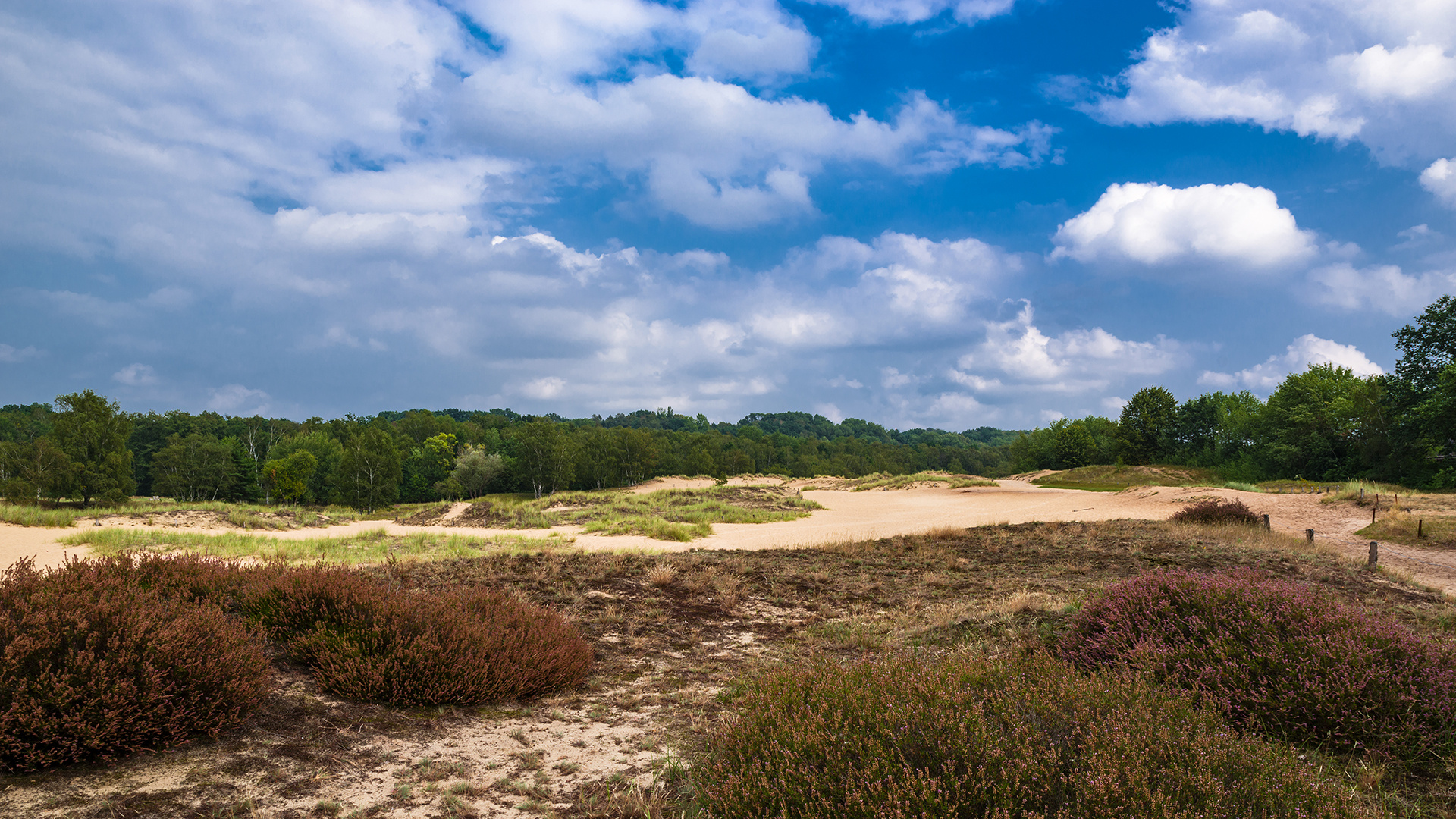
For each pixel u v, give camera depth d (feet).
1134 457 296.10
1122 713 12.39
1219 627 18.67
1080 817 9.80
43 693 12.76
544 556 46.70
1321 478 189.47
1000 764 10.73
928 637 27.09
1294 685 15.92
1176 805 9.87
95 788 12.11
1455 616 30.42
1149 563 46.16
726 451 455.22
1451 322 152.25
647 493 138.31
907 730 11.73
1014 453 395.96
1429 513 71.56
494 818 12.32
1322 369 231.09
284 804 12.23
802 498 137.18
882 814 9.84
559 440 311.06
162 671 14.20
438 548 63.31
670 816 12.46
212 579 24.20
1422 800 12.94
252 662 16.10
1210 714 13.44
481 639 20.25
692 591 36.94
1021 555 50.93
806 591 38.45
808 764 11.55
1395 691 15.21
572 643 23.13
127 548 55.31
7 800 11.43
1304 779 11.09
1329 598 19.75
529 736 16.75
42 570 19.56
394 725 16.62
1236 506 71.41
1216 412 277.23
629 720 18.30
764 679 17.98
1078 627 22.88
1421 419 148.97
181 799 12.00
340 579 23.32
